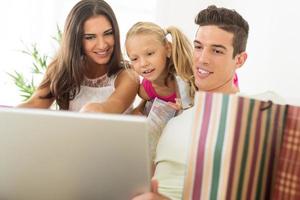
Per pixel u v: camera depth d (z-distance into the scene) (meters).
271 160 0.63
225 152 0.64
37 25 2.38
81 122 0.60
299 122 0.60
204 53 0.97
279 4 1.79
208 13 0.97
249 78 1.98
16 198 0.71
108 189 0.66
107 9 1.21
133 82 1.22
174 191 0.90
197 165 0.66
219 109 0.65
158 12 2.45
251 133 0.63
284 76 1.75
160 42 1.14
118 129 0.59
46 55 2.21
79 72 1.25
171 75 1.17
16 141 0.63
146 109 1.22
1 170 0.67
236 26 0.96
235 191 0.64
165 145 0.96
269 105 0.62
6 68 2.35
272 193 0.63
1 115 0.61
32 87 2.10
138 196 0.66
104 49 1.21
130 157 0.62
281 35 1.78
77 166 0.64
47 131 0.61
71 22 1.20
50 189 0.68
